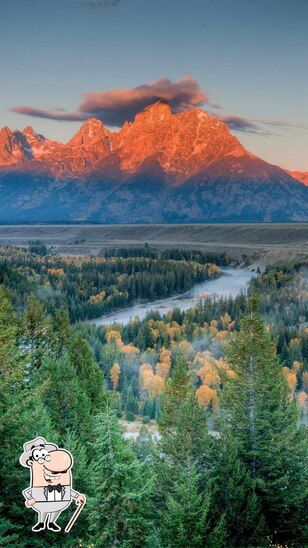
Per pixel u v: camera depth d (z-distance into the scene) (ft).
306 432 90.94
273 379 94.58
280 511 82.79
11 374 68.03
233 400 93.86
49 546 62.39
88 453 87.15
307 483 84.23
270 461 86.99
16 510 60.64
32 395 68.13
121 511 56.70
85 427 93.15
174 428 88.89
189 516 64.59
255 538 75.36
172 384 94.12
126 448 60.08
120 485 56.75
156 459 84.17
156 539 60.95
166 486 76.59
